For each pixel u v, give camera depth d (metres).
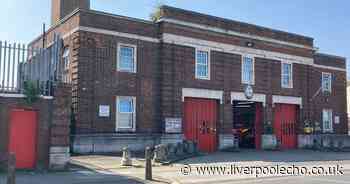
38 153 17.27
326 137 38.28
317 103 38.91
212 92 31.14
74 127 25.75
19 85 16.98
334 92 40.97
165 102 28.84
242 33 33.03
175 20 29.50
